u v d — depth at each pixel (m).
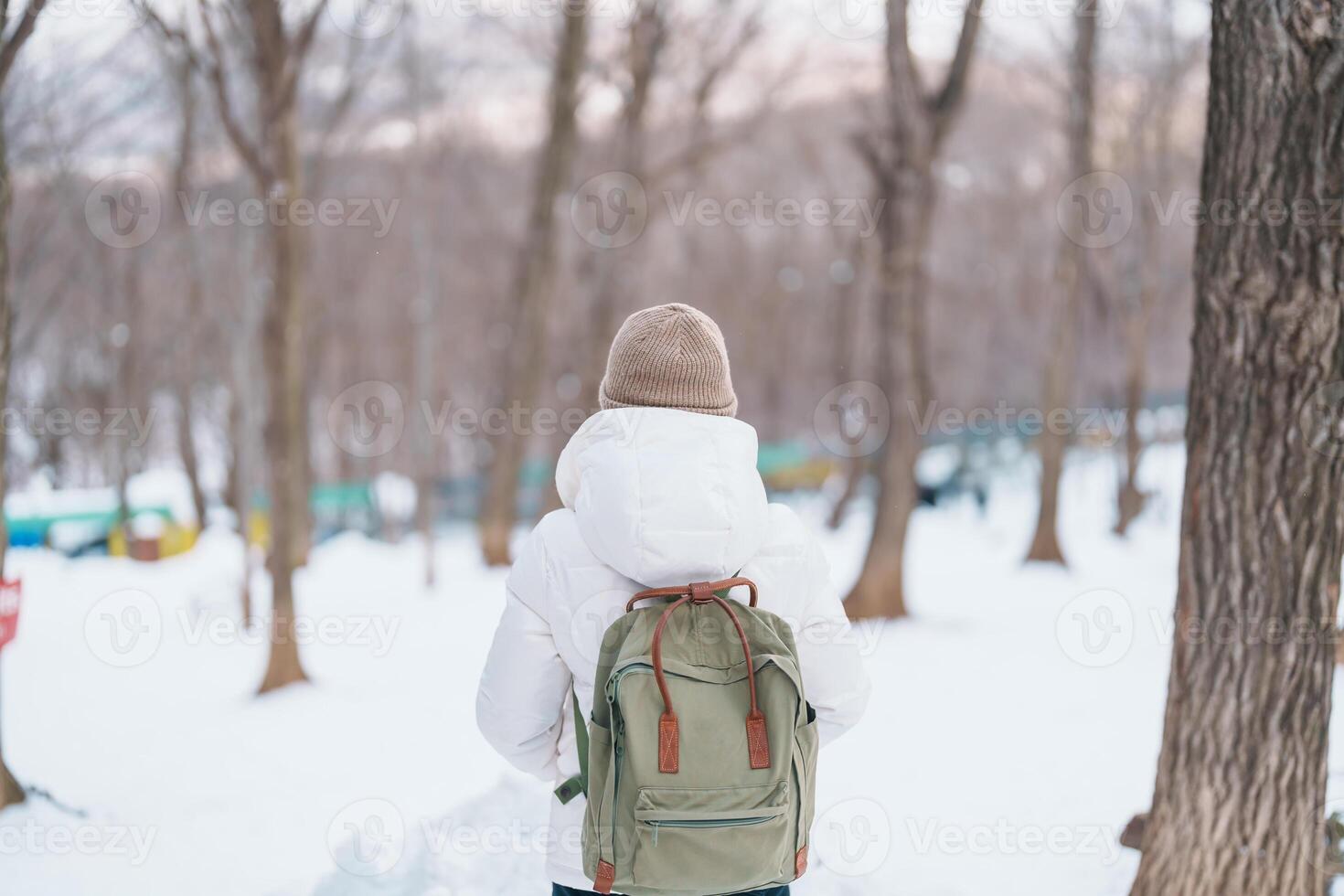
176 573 17.14
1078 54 14.61
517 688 1.87
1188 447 3.21
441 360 28.25
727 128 16.77
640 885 1.69
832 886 3.92
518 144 22.98
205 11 8.06
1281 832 3.09
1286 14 2.87
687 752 1.69
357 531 29.25
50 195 16.42
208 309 21.03
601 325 16.83
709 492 1.82
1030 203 27.70
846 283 22.42
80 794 5.58
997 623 10.72
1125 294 19.02
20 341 20.70
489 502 17.73
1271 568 3.04
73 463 25.78
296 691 8.39
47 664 9.72
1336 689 5.81
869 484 29.98
